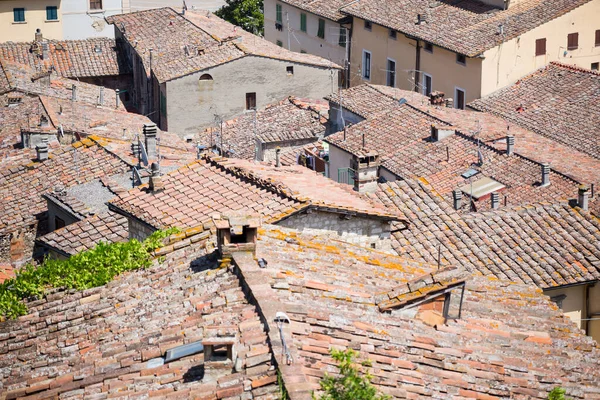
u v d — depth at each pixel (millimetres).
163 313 22078
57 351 22156
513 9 73125
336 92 68625
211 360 18875
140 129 55219
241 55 69562
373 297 22422
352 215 30297
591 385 22141
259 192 31250
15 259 42688
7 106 57750
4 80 64812
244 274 21953
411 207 37125
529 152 54375
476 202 49438
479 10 75000
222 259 23031
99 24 96500
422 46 75062
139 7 107062
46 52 80938
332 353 18531
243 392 18156
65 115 56344
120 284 24359
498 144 54750
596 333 37438
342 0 86938
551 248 37375
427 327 22109
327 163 59625
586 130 61594
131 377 19953
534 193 49688
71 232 38219
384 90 66188
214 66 69062
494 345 22375
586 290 37250
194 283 22906
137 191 33531
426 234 36094
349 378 18016
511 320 23984
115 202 33156
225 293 21891
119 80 81500
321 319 20672
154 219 31609
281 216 29203
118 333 22000
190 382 19125
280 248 24438
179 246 25141
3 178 45531
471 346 21953
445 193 51000
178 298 22484
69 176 44531
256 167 34125
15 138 51781
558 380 21719
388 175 55062
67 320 23328
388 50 79188
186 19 80375
